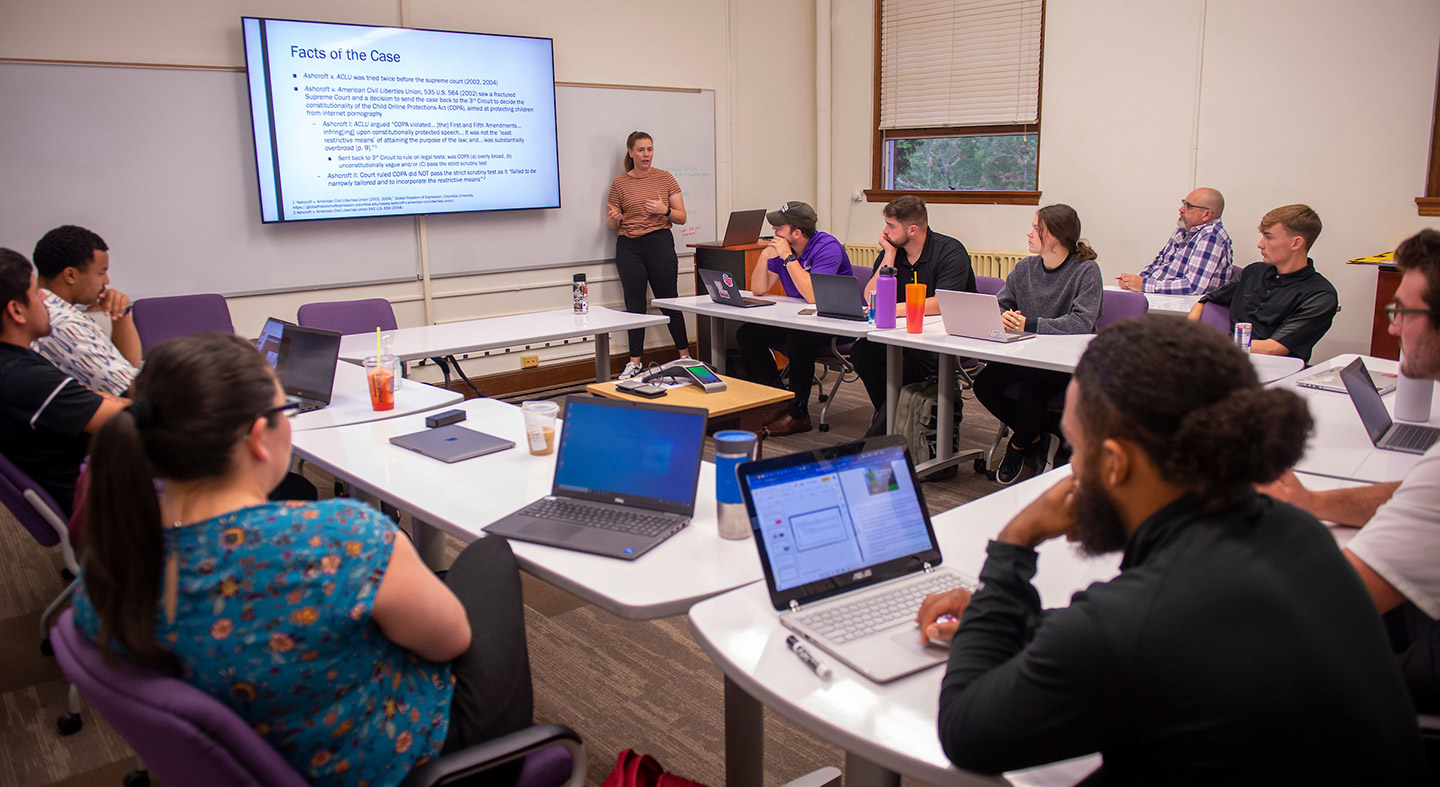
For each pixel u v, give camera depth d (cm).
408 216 511
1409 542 115
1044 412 354
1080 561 149
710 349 489
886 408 385
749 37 640
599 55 568
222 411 104
